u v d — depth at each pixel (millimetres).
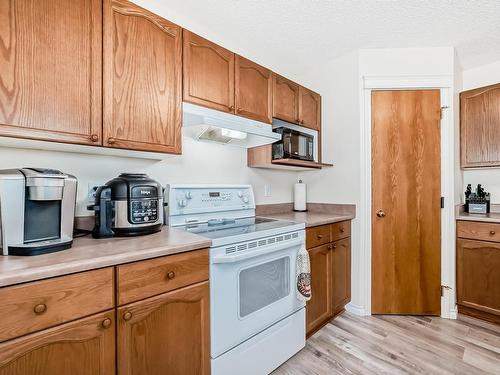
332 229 2129
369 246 2318
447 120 2230
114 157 1558
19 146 1213
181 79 1486
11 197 949
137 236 1279
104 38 1188
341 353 1752
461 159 2533
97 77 1169
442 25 1948
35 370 801
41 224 1027
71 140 1102
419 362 1652
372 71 2322
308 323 1883
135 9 1295
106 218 1241
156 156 1590
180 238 1239
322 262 2020
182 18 1867
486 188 2633
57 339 834
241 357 1387
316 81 2639
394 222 2293
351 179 2391
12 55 967
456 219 2273
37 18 1020
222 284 1296
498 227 2096
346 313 2330
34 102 1014
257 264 1471
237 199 2025
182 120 1510
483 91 2416
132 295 997
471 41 2164
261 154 2227
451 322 2156
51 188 1015
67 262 861
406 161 2277
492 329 2043
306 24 1955
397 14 1832
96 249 1028
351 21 1915
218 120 1615
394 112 2299
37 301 801
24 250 937
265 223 1804
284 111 2164
